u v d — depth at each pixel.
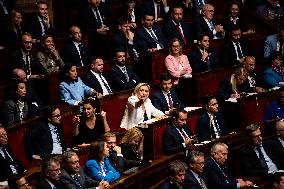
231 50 24.66
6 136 16.27
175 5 26.14
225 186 17.36
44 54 21.16
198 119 19.67
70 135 18.41
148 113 19.50
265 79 23.31
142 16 24.83
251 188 17.48
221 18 27.12
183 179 16.06
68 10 24.77
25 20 24.23
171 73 21.98
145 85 19.41
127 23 23.27
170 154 18.19
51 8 25.17
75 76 19.84
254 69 23.55
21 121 17.81
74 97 19.73
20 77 19.03
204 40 23.38
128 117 19.53
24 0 25.22
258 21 27.20
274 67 23.56
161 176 17.59
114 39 23.09
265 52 25.98
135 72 22.34
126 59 22.19
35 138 17.25
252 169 18.64
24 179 14.88
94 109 18.19
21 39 21.09
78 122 17.97
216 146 17.58
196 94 21.80
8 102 18.41
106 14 24.58
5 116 18.31
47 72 20.97
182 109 19.05
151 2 25.48
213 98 19.67
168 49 22.67
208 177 17.50
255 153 18.73
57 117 17.47
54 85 19.92
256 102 21.03
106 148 16.44
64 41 22.97
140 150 17.64
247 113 20.81
